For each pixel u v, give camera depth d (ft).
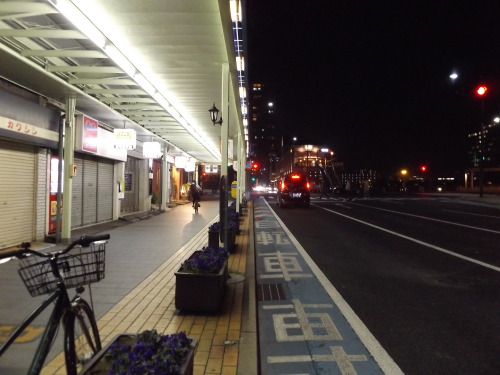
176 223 50.90
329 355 13.44
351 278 23.77
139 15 19.43
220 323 15.29
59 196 33.12
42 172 33.91
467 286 21.88
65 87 29.53
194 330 14.60
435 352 13.65
